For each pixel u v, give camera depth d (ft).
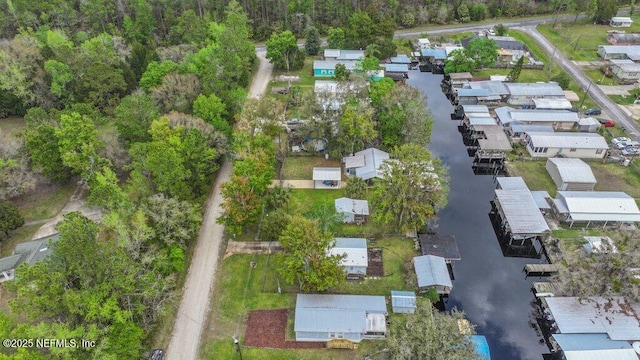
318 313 186.19
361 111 289.74
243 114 288.30
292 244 195.83
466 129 350.64
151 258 184.03
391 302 200.13
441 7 528.22
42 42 386.52
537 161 304.91
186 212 214.48
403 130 300.81
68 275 164.25
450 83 408.05
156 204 207.62
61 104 341.62
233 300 203.00
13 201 261.24
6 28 417.69
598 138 304.30
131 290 168.76
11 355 137.39
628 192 273.13
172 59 379.14
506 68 431.43
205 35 432.25
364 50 454.40
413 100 304.50
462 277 226.38
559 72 416.67
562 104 354.95
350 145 287.28
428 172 236.84
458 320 182.60
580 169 275.39
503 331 198.80
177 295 194.49
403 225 233.76
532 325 201.67
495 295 216.54
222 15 485.97
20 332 141.90
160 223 202.39
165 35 465.47
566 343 178.40
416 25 529.86
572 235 241.35
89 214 250.57
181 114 277.64
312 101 296.51
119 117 271.08
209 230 241.76
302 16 490.90
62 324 147.74
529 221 241.96
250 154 253.44
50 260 165.68
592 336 181.88
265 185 243.81
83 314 157.28
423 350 155.12
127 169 254.88
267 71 424.46
